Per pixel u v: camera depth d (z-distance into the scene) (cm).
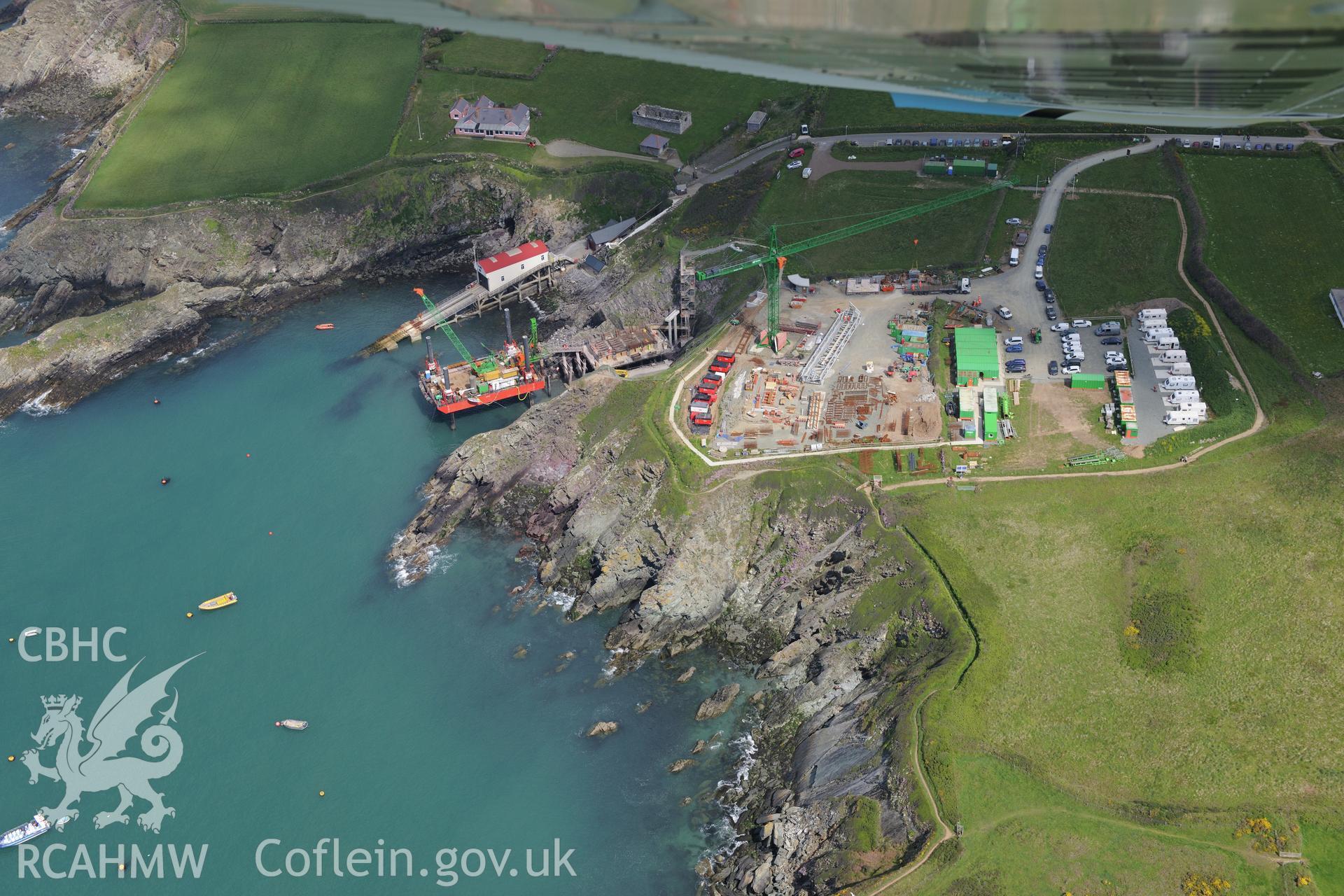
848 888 17425
